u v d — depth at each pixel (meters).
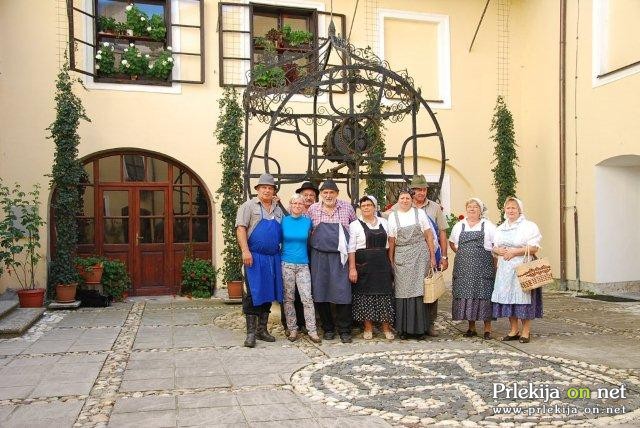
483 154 11.13
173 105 9.52
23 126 8.82
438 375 4.58
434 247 6.01
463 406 3.83
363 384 4.34
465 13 11.11
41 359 5.19
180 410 3.76
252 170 9.79
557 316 7.42
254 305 5.61
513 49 11.38
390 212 6.25
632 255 9.80
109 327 6.80
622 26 9.34
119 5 9.51
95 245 9.41
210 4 9.73
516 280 5.65
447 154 10.92
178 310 8.13
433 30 11.08
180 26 9.47
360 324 6.50
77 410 3.76
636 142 8.66
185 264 9.58
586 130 9.72
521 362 4.96
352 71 6.90
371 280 5.88
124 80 9.34
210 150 9.68
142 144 9.37
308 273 5.87
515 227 5.73
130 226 9.54
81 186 9.32
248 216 5.72
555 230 10.44
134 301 9.10
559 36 10.23
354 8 10.46
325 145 7.20
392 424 3.51
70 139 8.43
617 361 5.00
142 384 4.36
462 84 11.06
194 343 5.85
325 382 4.39
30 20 8.89
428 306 6.02
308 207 6.21
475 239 5.94
